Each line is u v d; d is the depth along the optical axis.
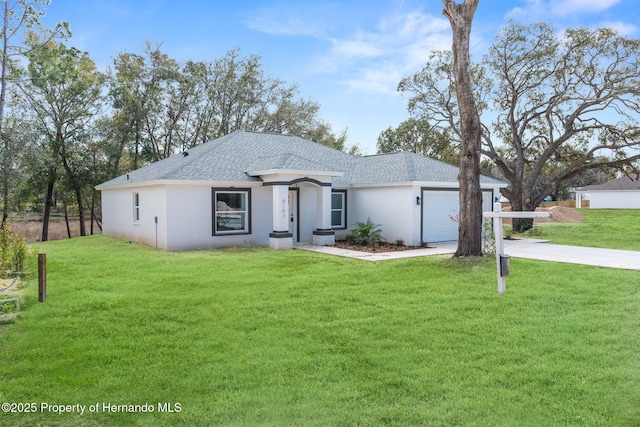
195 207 16.31
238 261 13.30
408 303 8.25
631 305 7.89
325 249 16.17
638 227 25.95
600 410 4.23
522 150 26.58
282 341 6.20
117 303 8.29
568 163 30.64
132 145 34.62
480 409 4.25
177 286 9.78
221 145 19.84
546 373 5.05
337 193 20.00
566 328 6.68
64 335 6.56
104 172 31.28
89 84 29.88
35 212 33.25
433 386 4.75
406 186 17.59
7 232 13.29
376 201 19.05
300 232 18.69
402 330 6.64
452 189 18.77
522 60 25.48
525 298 8.48
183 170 16.42
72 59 16.48
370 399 4.47
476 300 8.39
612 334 6.38
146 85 36.00
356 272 11.38
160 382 4.91
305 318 7.31
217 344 6.10
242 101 40.00
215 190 16.64
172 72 35.94
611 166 25.47
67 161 30.42
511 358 5.51
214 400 4.49
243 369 5.24
